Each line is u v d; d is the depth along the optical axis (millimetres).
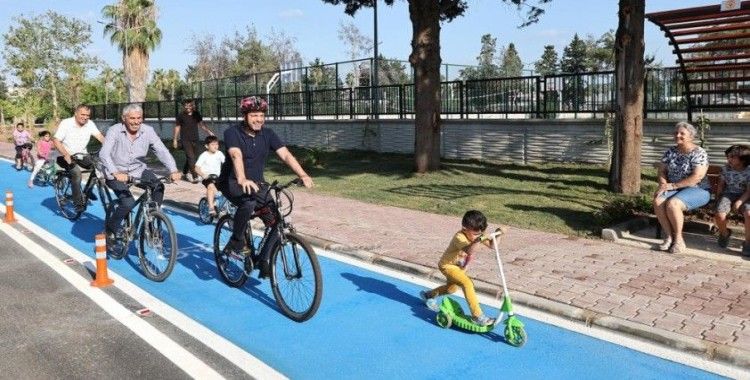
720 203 6988
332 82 22734
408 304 5840
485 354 4688
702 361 4426
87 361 4645
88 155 9312
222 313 5672
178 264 7402
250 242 5941
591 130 13664
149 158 20859
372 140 19234
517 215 9211
